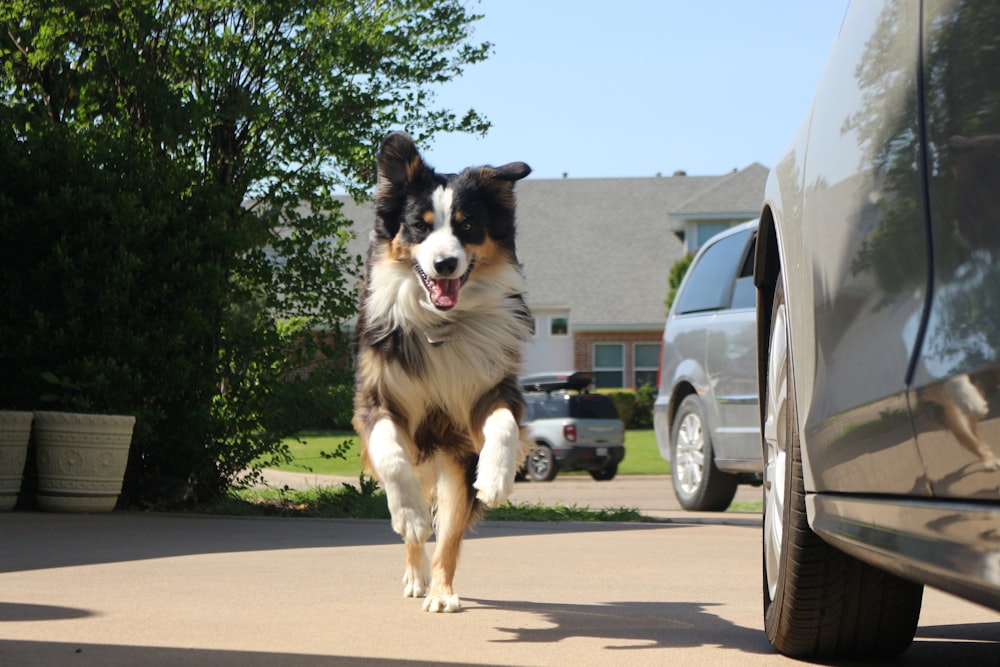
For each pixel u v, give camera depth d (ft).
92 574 17.10
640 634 12.75
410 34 32.71
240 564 18.72
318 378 31.58
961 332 6.66
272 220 32.01
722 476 32.22
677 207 130.21
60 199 27.73
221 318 30.40
